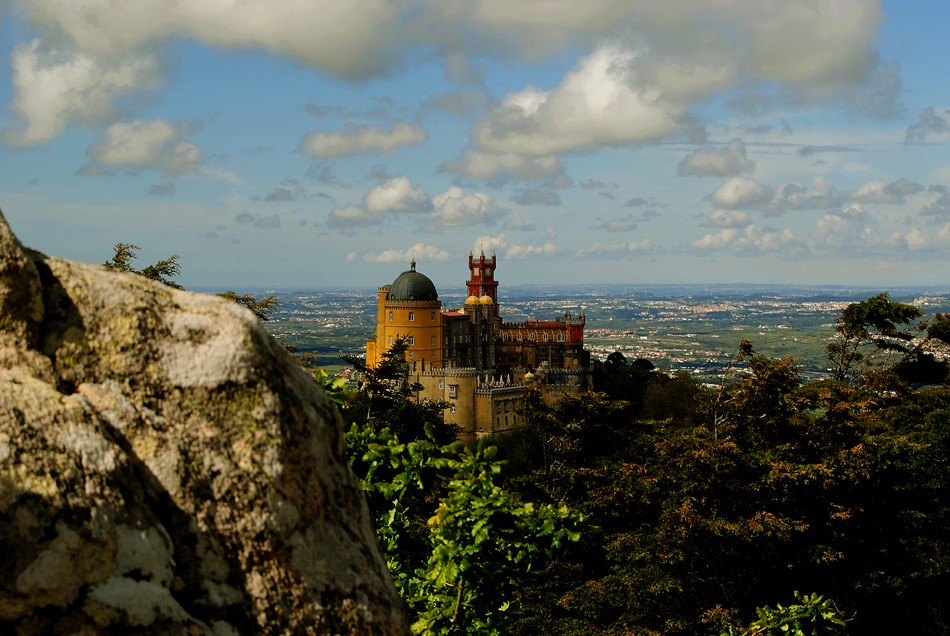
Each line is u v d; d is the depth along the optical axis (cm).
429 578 1086
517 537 1096
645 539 3694
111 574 442
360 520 574
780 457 3919
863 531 3894
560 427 5159
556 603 3550
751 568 3572
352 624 525
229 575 491
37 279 497
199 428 503
